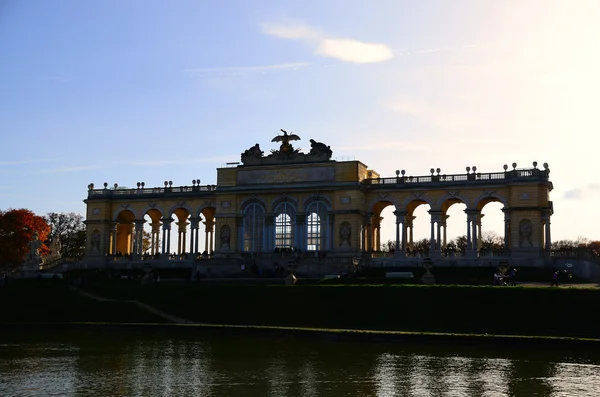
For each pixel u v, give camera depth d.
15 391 44.00
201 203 131.50
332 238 120.50
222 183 128.25
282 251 119.88
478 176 116.25
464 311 73.25
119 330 72.94
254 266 112.50
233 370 50.00
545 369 49.72
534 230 110.25
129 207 135.88
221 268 114.94
